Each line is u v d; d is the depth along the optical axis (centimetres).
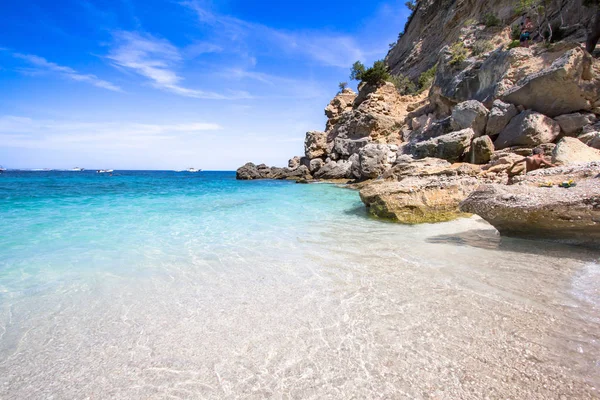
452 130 2308
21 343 323
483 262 538
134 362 288
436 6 5038
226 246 714
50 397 246
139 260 610
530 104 1692
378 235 797
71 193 2105
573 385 233
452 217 959
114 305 409
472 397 227
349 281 473
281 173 4791
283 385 251
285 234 830
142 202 1591
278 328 340
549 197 620
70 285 481
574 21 2209
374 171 2602
